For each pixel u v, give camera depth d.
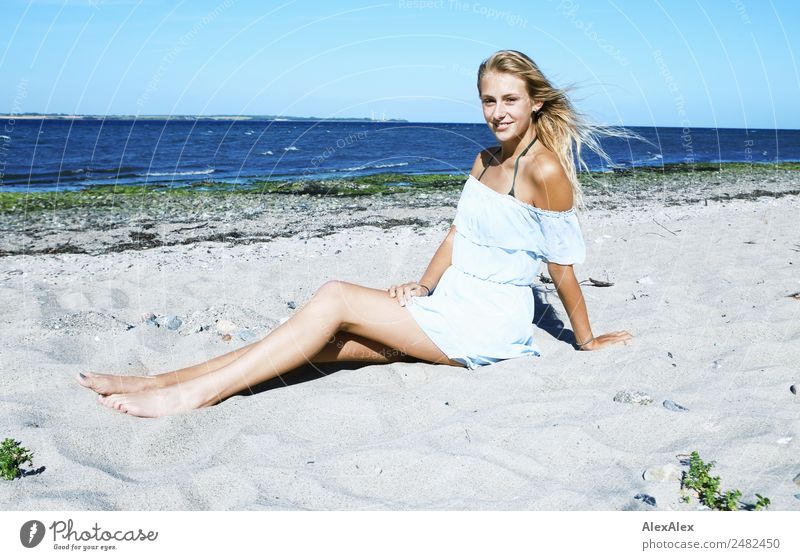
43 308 4.67
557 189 3.30
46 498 2.33
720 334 3.81
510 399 3.05
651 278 5.23
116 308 4.70
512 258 3.41
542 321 4.32
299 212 9.91
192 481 2.45
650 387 3.15
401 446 2.64
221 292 5.20
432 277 3.73
